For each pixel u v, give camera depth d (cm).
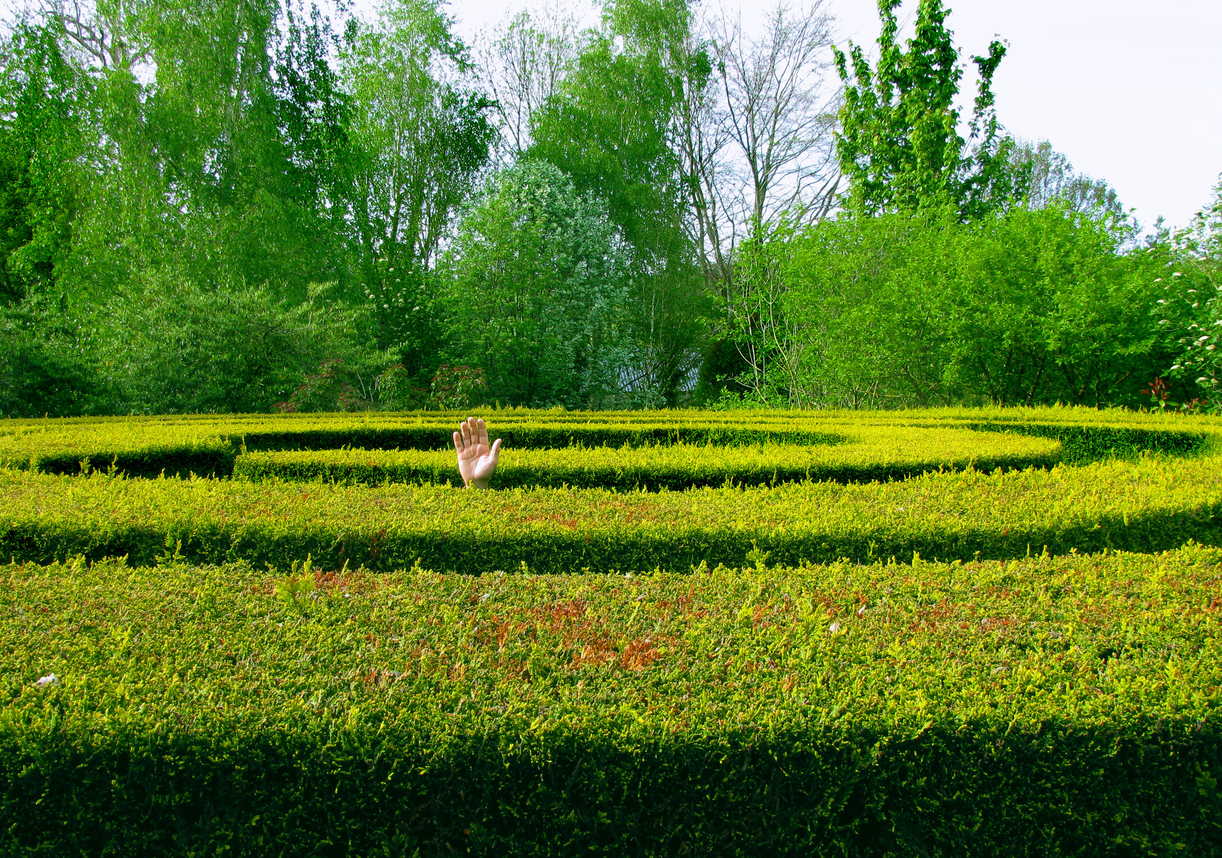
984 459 526
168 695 178
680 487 505
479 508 368
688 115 2875
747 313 1867
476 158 2498
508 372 1944
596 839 170
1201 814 179
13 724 166
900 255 1385
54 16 1781
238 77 1725
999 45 1844
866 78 1903
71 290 1622
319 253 1892
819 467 508
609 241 2266
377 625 221
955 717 174
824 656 202
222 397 1266
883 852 179
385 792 167
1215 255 1062
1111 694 183
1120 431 789
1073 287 1101
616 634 217
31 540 334
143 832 168
